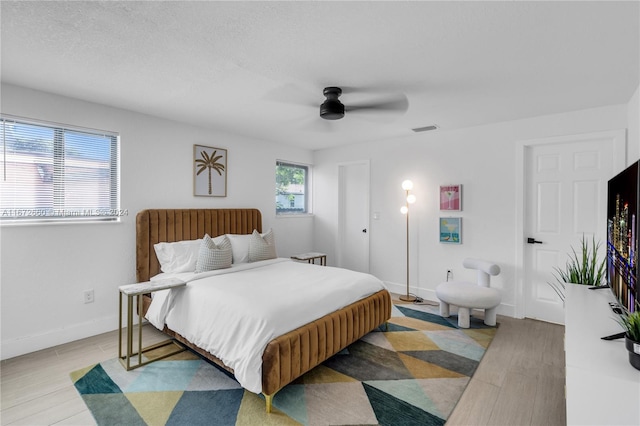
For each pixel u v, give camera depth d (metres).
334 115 2.67
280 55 2.11
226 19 1.70
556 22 1.70
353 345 2.89
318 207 5.61
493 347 2.85
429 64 2.23
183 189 3.81
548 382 2.28
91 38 1.92
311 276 3.08
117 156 3.28
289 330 2.12
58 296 2.88
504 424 1.84
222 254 3.26
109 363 2.54
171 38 1.91
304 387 2.22
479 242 3.87
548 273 3.47
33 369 2.44
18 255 2.67
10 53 2.11
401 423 1.85
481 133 3.84
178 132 3.76
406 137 4.52
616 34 1.82
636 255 1.53
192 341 2.45
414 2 1.54
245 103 3.10
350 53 2.08
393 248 4.70
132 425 1.82
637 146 2.65
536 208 3.55
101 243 3.14
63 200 2.94
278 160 5.06
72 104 2.95
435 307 3.99
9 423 1.84
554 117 3.36
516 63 2.20
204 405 2.01
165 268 3.29
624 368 1.27
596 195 3.20
